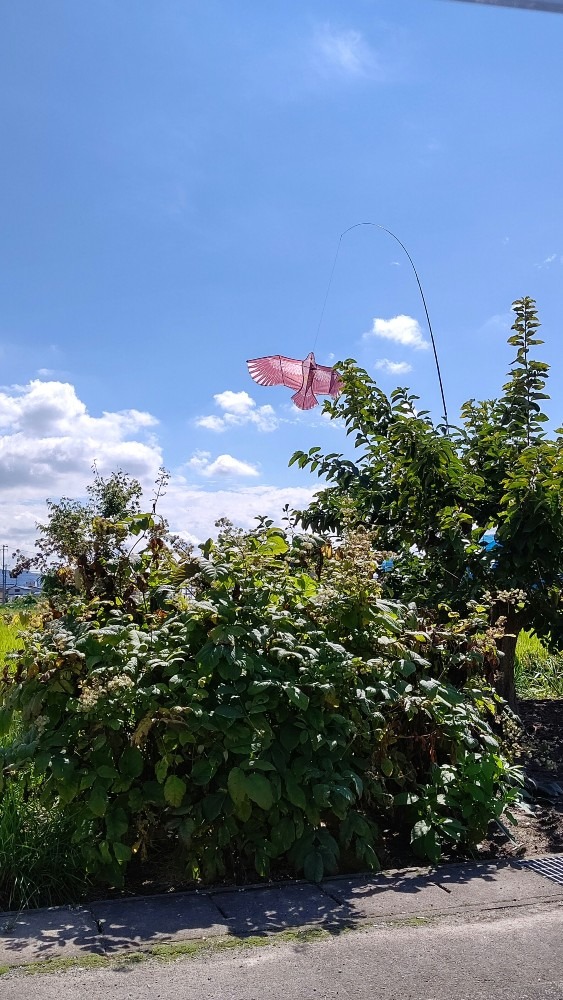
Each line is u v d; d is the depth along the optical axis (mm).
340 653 4562
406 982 2969
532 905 3703
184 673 4375
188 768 4422
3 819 4105
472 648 5219
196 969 3070
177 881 4188
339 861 4457
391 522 7859
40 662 4305
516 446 7594
